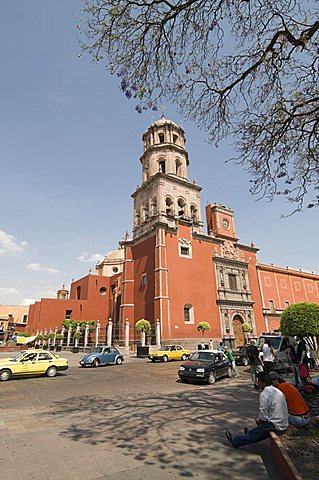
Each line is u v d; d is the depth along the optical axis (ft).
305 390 31.81
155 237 109.29
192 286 108.06
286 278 150.71
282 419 17.28
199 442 19.22
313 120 27.43
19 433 21.20
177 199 122.72
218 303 113.29
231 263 126.41
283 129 28.58
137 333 103.91
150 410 27.99
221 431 21.53
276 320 134.72
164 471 14.97
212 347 97.30
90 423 23.66
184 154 135.03
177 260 107.55
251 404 30.55
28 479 14.12
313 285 162.71
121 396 35.53
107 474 14.64
